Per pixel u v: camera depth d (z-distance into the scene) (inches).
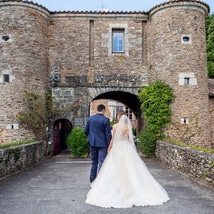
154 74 538.3
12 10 514.6
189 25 515.5
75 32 563.8
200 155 270.5
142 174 206.7
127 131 223.1
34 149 421.1
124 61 560.1
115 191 195.8
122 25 563.5
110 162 210.5
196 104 506.0
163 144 417.1
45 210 179.6
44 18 548.4
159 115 499.5
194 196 212.1
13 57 507.2
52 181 277.7
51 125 546.0
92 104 1136.8
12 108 499.2
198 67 514.3
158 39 530.9
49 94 549.6
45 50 548.1
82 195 218.5
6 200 205.6
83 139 509.7
